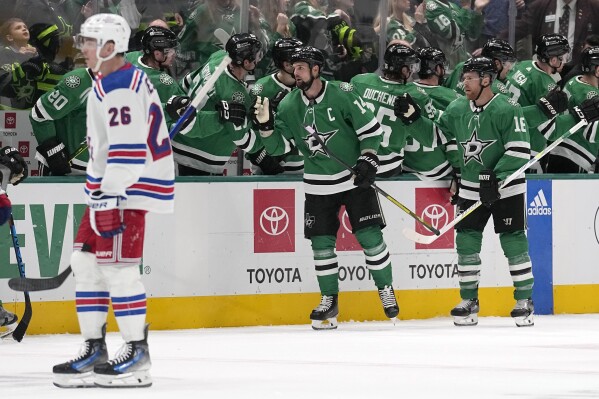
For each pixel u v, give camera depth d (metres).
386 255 24.80
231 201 24.84
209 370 17.47
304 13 26.69
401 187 26.25
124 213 15.35
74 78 23.72
